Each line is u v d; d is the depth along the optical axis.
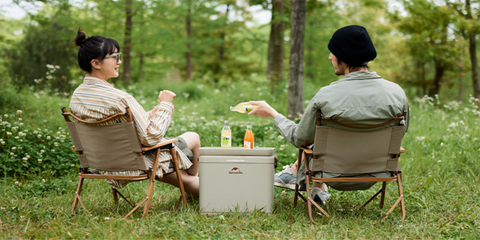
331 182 2.85
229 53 27.19
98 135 2.70
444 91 24.41
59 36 11.90
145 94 11.42
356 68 2.74
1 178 4.00
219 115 9.31
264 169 2.95
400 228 2.67
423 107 8.77
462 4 13.24
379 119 2.59
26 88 8.98
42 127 6.16
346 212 3.11
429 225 2.72
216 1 18.80
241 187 2.95
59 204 3.22
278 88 10.73
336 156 2.72
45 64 11.53
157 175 2.88
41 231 2.49
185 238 2.43
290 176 3.32
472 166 4.41
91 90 2.69
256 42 13.96
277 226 2.67
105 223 2.62
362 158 2.72
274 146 5.39
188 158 3.22
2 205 3.11
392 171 2.81
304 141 2.82
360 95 2.59
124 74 14.51
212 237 2.48
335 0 16.55
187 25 20.44
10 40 13.25
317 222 2.79
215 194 2.96
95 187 3.81
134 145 2.69
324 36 17.66
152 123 2.73
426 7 12.86
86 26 12.91
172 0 16.16
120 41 13.95
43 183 3.75
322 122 2.70
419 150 5.23
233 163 2.95
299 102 8.12
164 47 16.19
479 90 13.48
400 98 2.66
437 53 16.48
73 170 4.38
